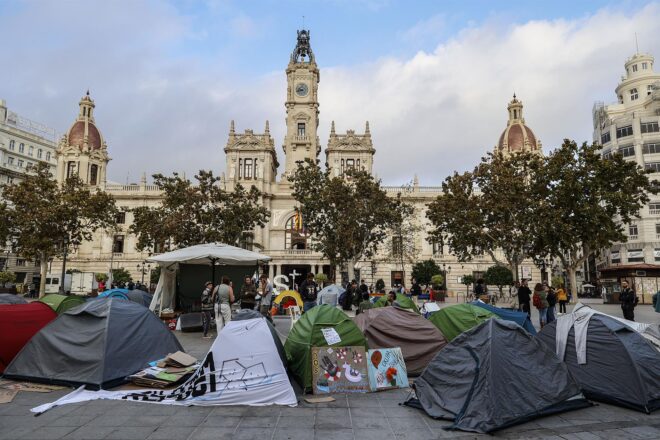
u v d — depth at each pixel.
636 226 61.19
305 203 39.22
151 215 38.56
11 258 71.12
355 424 8.16
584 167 29.80
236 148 69.81
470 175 34.38
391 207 39.84
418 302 45.53
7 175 74.25
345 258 40.16
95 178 74.56
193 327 19.97
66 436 7.45
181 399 9.35
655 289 40.16
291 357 10.83
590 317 10.52
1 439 7.30
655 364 9.56
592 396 9.77
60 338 11.16
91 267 68.00
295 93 73.00
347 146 70.31
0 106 76.12
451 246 36.69
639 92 73.94
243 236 41.38
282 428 7.91
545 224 29.08
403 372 10.95
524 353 9.02
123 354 10.96
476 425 7.91
